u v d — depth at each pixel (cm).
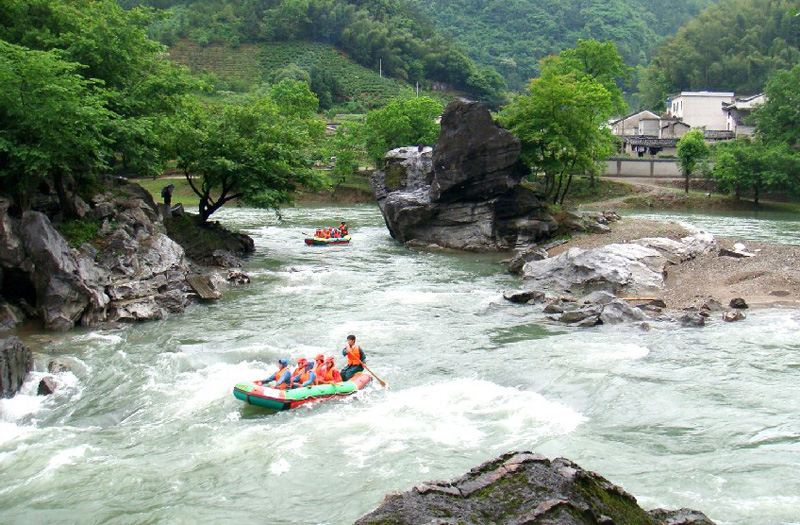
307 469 1217
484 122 3975
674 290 2622
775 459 1204
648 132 9181
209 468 1231
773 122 7094
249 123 3616
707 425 1364
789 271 2744
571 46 18625
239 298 2662
